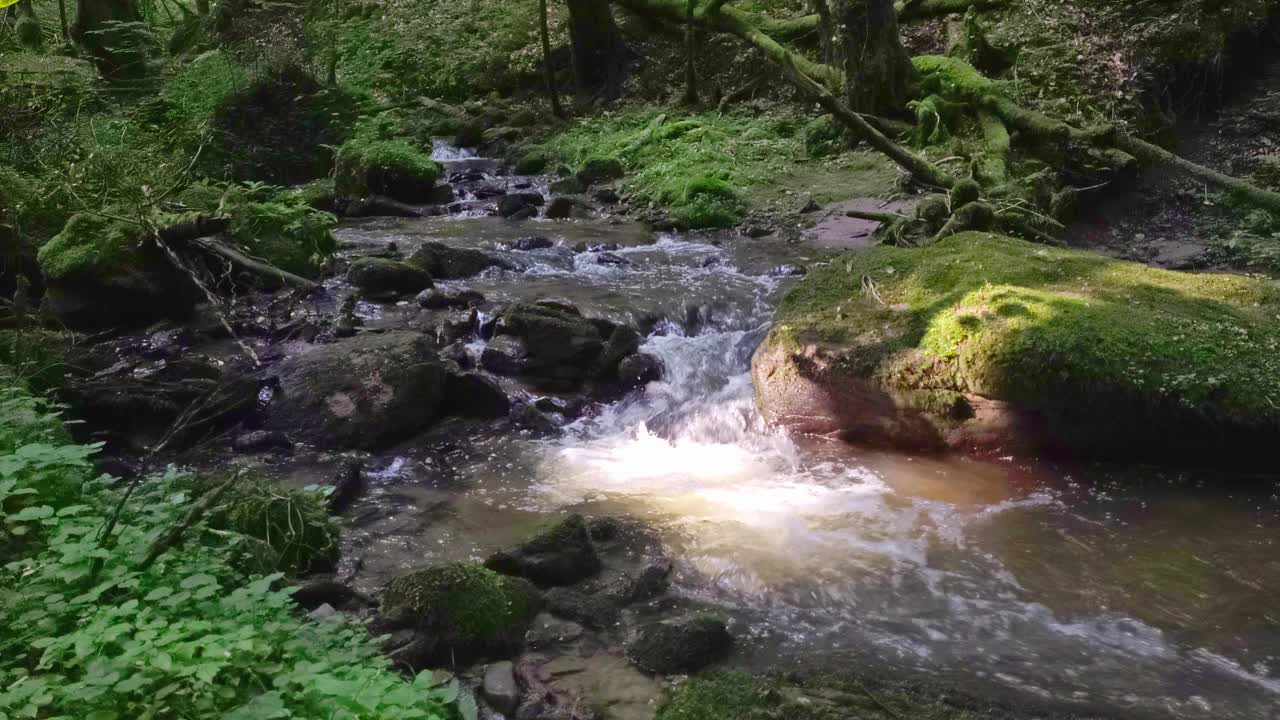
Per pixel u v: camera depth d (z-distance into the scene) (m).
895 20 13.02
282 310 8.40
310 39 16.27
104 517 4.33
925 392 6.55
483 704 4.16
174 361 7.19
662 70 16.45
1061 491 6.06
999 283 7.29
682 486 6.26
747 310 8.66
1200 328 6.51
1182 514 5.74
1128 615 4.81
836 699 4.16
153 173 9.37
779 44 14.59
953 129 12.52
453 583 4.54
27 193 8.94
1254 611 4.82
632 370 7.58
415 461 6.50
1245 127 12.09
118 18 16.50
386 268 8.80
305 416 6.68
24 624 3.59
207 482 5.27
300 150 15.03
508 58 17.97
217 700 3.35
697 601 4.95
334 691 3.27
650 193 12.52
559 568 5.04
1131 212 11.11
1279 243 10.05
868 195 11.77
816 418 6.94
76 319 7.83
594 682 4.32
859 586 5.08
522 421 7.04
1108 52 12.62
